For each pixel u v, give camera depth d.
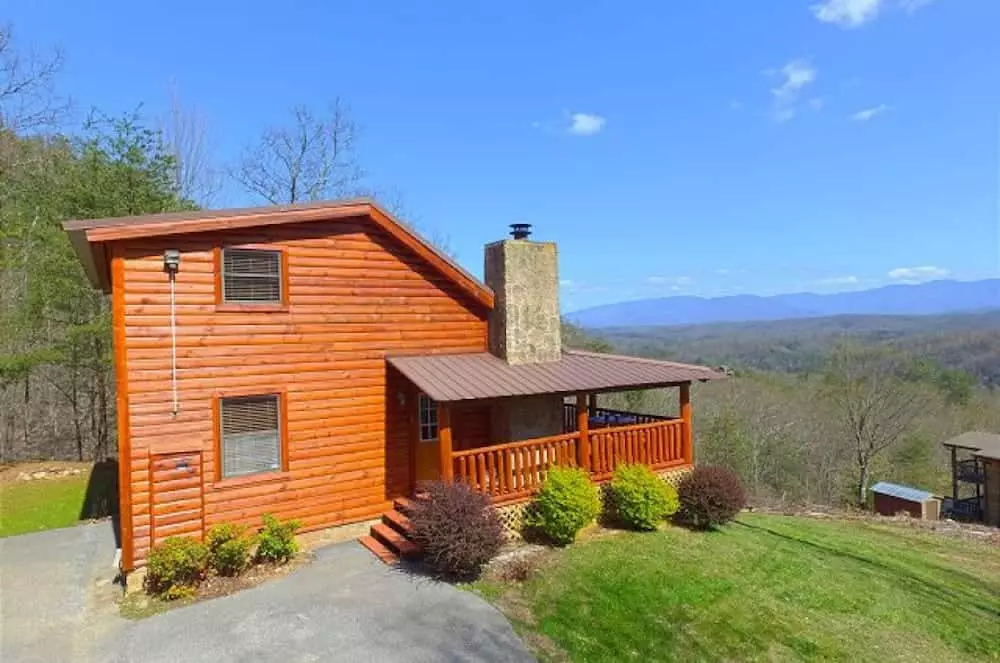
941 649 9.53
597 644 8.23
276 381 11.02
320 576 9.97
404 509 11.80
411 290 12.74
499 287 13.58
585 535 12.20
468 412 13.48
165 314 10.01
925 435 41.06
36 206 19.34
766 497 34.44
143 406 9.80
